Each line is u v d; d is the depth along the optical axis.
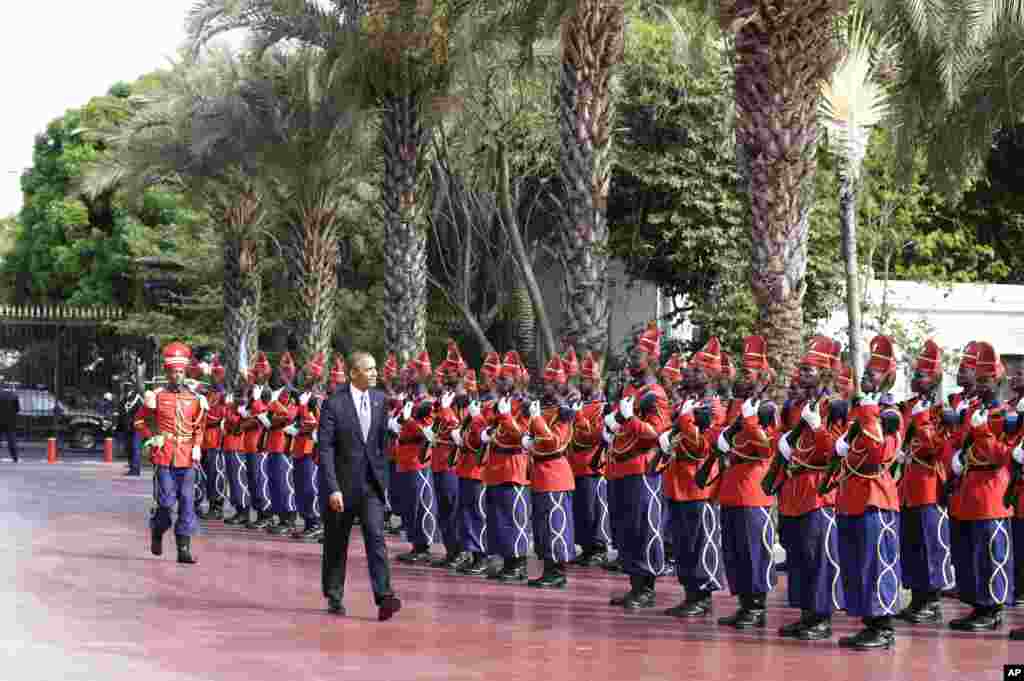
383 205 23.80
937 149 24.23
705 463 11.99
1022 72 22.91
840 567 11.09
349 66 23.12
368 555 12.03
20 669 9.44
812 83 15.67
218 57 28.64
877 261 30.47
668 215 28.25
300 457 19.58
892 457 10.98
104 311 41.06
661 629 11.79
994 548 12.00
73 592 13.39
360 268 38.03
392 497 19.45
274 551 17.91
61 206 48.62
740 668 9.90
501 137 29.88
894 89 22.42
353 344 37.41
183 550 16.20
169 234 39.56
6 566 15.27
